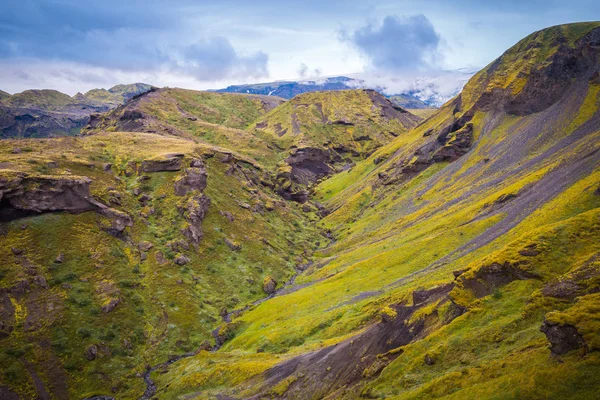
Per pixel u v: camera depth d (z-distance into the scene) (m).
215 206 169.75
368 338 68.69
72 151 169.75
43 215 119.00
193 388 82.12
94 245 120.25
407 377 51.59
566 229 63.03
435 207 158.62
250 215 182.00
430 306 66.69
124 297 110.56
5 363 82.81
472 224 110.75
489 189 141.62
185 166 171.88
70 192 126.00
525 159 151.25
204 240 149.50
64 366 87.81
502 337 49.72
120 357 95.62
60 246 113.75
